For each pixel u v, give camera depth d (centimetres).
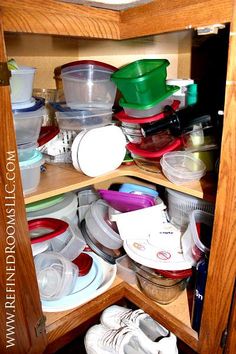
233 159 57
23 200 62
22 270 66
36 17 56
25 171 72
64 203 100
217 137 79
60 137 96
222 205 62
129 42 82
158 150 87
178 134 82
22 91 70
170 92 84
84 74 86
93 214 104
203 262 76
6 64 52
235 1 50
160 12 61
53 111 100
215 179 78
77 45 86
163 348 86
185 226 93
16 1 52
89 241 104
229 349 70
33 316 72
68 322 84
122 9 67
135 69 88
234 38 52
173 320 84
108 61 117
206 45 97
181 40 82
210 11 54
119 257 103
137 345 88
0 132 54
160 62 84
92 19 64
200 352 78
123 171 92
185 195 90
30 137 74
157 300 90
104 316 97
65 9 60
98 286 93
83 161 83
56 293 85
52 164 97
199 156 82
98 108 90
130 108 85
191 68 111
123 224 95
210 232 81
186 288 96
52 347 87
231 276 65
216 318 71
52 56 106
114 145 89
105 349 88
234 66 53
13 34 58
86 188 117
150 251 88
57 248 94
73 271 88
